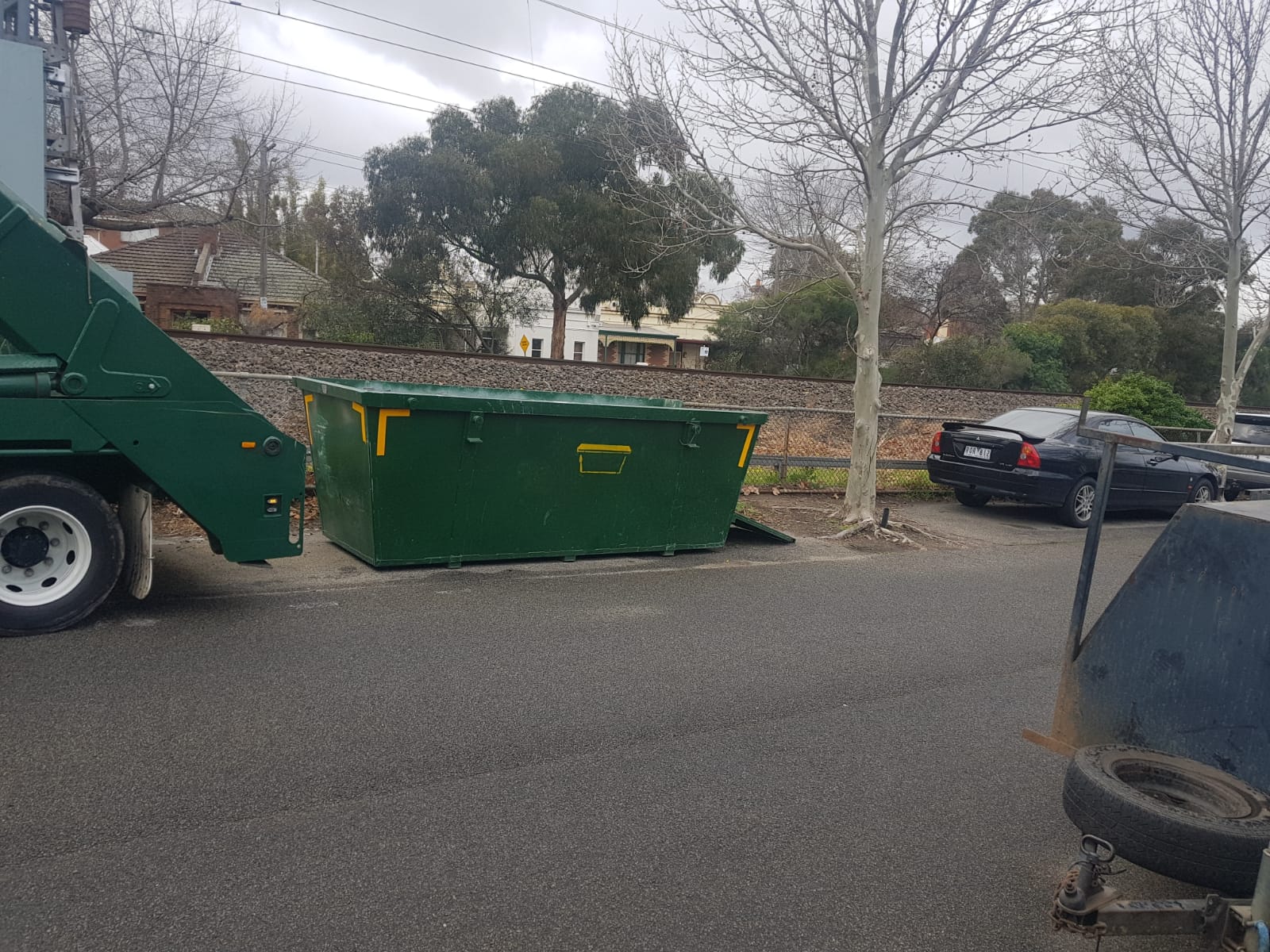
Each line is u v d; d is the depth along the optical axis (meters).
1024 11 10.06
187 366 5.96
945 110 10.59
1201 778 3.17
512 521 8.27
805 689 5.77
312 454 8.66
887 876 3.68
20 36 8.81
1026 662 6.66
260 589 7.05
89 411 5.71
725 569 8.99
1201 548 3.39
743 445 9.41
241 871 3.36
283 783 4.05
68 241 5.59
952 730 5.28
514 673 5.64
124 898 3.15
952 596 8.57
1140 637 3.54
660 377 17.48
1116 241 18.86
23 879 3.21
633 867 3.59
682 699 5.44
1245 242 17.34
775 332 34.75
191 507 6.08
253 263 35.44
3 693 4.76
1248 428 16.83
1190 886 3.75
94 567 5.77
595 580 8.12
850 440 15.52
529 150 28.86
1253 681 3.23
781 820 4.07
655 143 11.50
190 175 18.14
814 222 11.52
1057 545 11.83
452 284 30.42
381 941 3.02
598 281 30.09
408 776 4.21
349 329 28.20
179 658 5.44
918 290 35.19
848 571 9.31
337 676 5.36
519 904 3.29
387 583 7.48
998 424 13.55
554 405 8.07
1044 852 3.97
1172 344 38.12
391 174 28.92
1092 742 3.68
